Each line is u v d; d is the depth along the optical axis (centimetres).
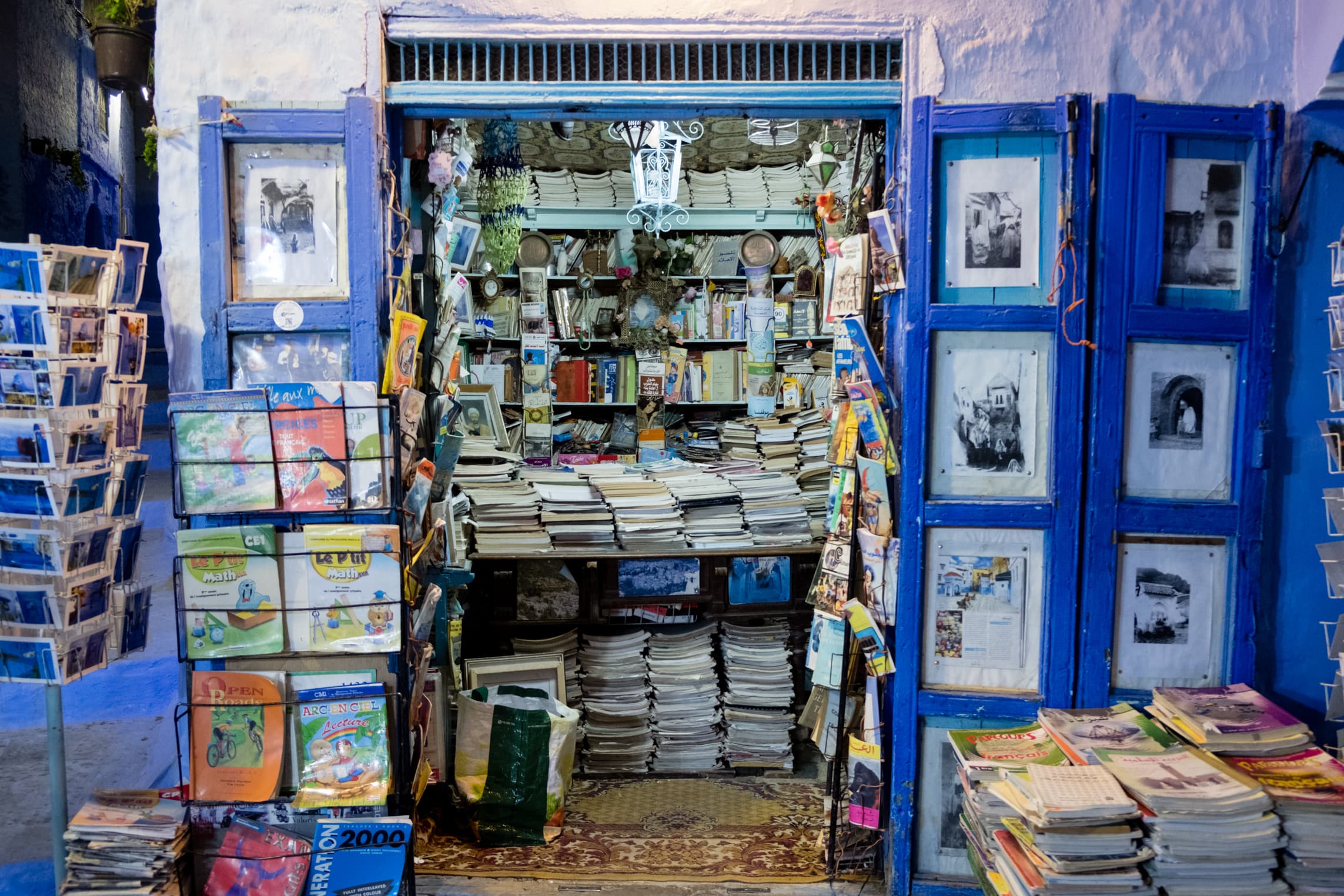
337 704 229
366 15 229
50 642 212
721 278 565
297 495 226
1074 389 231
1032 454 236
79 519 215
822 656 253
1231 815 183
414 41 232
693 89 231
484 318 532
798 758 358
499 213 387
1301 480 233
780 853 271
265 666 234
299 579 227
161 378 1145
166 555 600
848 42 232
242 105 228
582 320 567
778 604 355
